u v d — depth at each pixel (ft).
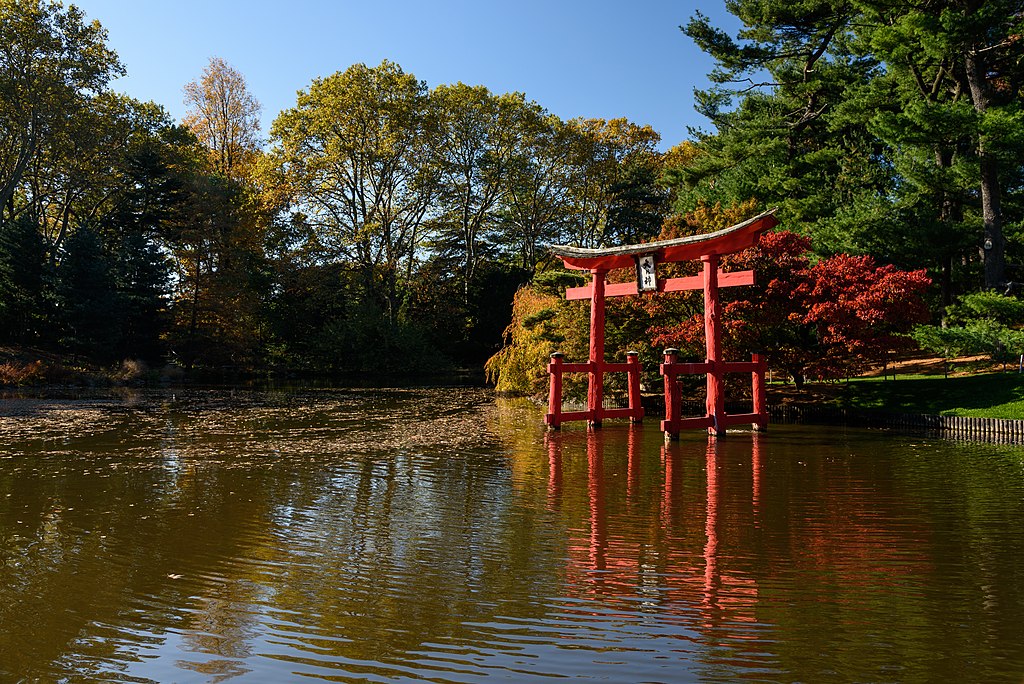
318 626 18.70
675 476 39.58
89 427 61.26
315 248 161.99
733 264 68.80
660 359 80.89
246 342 149.38
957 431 58.75
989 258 85.15
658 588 21.50
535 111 174.91
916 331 75.97
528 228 192.75
